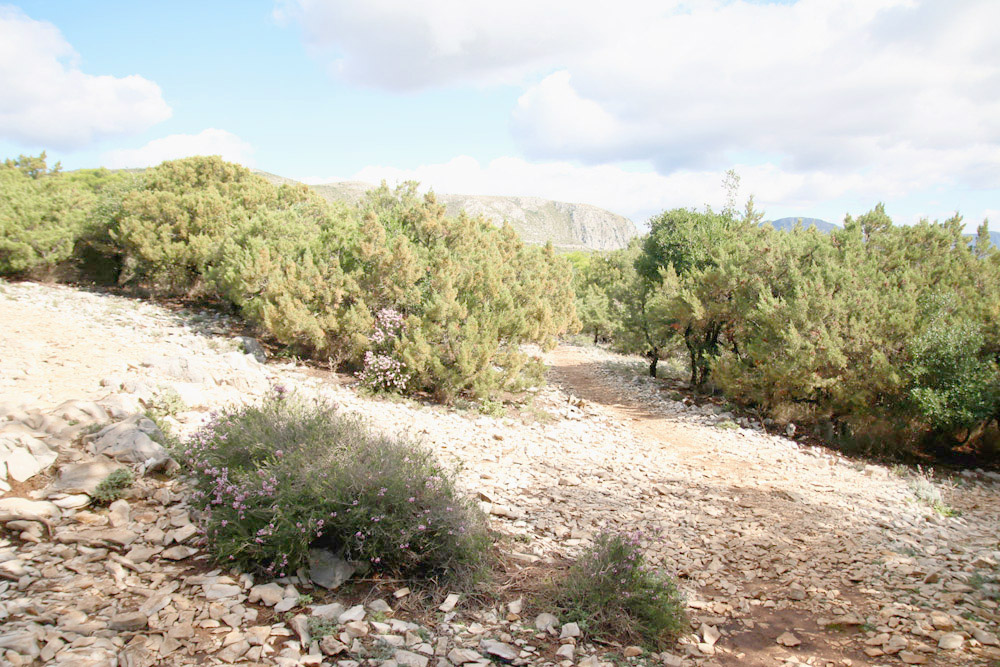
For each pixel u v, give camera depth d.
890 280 14.05
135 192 18.08
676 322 17.94
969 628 4.15
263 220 15.93
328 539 4.38
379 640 3.45
